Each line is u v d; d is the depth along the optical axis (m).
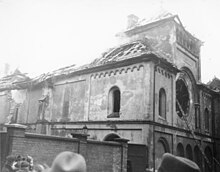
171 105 21.44
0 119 30.97
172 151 20.70
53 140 12.40
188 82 26.78
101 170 14.63
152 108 18.64
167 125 20.06
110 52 24.16
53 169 1.87
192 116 26.41
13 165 7.41
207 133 28.55
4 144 10.84
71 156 1.92
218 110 30.89
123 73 20.66
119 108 21.20
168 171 2.29
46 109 25.62
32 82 27.69
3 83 35.12
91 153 14.28
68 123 23.45
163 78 20.72
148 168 17.28
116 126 19.77
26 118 28.02
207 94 29.98
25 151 11.16
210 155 28.48
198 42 29.11
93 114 22.05
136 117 18.97
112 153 15.41
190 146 24.23
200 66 29.00
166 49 24.80
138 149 17.30
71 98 24.38
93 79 22.86
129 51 21.98
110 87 21.28
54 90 26.31
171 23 24.88
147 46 22.05
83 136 13.77
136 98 19.33
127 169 16.78
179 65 25.02
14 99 30.30
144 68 19.34
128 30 27.84
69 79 24.98
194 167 2.25
